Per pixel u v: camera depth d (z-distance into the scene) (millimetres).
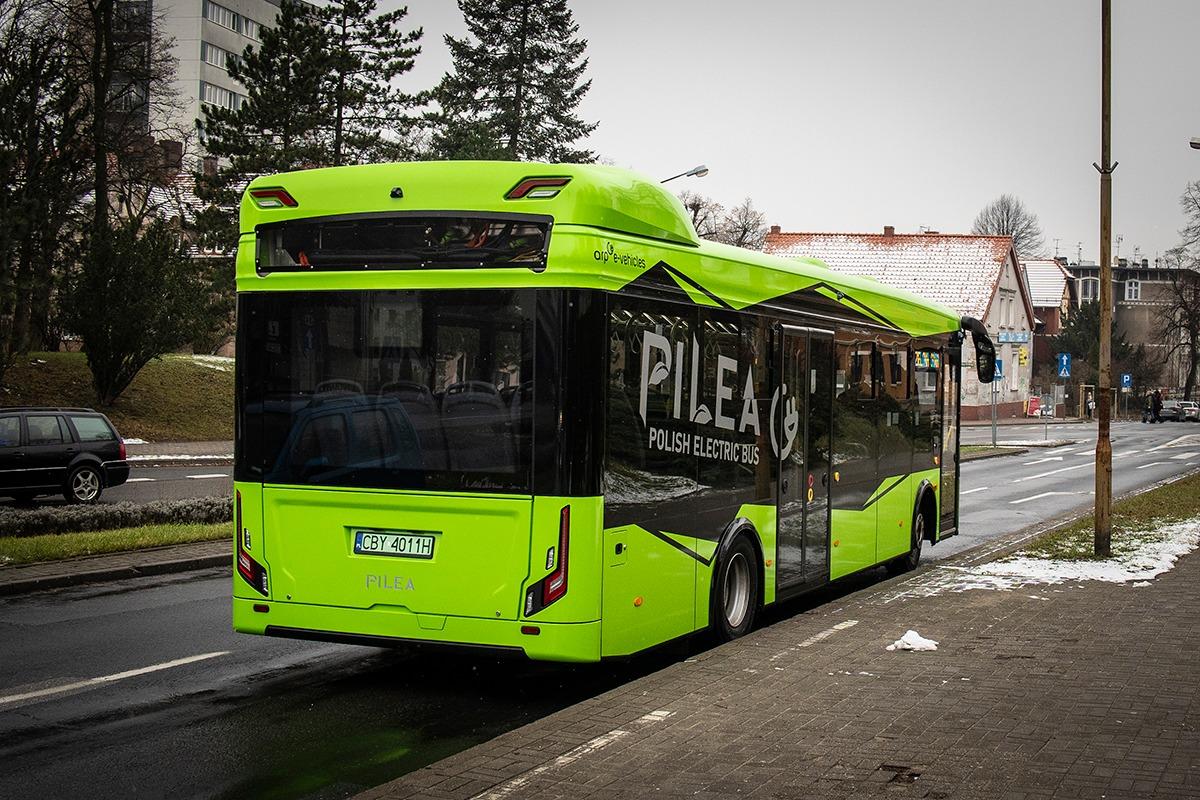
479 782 5918
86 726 7730
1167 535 17344
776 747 6531
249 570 8648
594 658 7914
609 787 5840
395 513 8227
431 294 8172
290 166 47250
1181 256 77750
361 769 6855
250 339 8672
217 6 102062
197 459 33562
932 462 15594
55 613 11766
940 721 7078
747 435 10195
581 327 7887
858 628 10164
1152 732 6832
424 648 8258
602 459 7961
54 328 44000
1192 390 99312
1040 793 5734
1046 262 118938
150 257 39688
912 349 14727
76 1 41844
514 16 59406
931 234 78875
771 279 10680
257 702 8398
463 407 8062
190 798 6320
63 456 22375
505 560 7949
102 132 42125
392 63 50500
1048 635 9844
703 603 9453
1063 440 56375
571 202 7914
